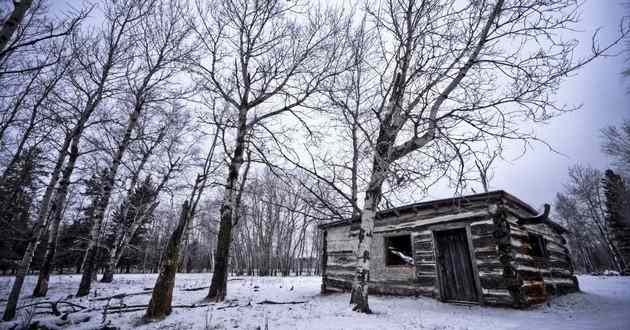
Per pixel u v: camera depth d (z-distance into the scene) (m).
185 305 8.48
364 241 7.80
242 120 10.95
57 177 8.91
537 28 5.97
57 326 6.65
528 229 11.15
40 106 10.95
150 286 14.21
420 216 11.46
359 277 7.58
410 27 7.06
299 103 10.66
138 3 11.80
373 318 6.55
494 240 9.52
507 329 5.97
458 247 10.62
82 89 10.91
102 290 12.75
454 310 8.54
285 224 41.06
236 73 10.69
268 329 5.74
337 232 13.88
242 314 7.37
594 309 8.64
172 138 18.05
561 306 9.17
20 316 7.58
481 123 5.77
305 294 12.75
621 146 20.67
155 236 41.78
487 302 9.18
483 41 6.55
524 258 9.70
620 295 11.96
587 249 49.88
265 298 10.73
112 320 7.11
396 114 7.43
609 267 49.09
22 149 13.72
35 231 8.02
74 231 25.67
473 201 10.24
